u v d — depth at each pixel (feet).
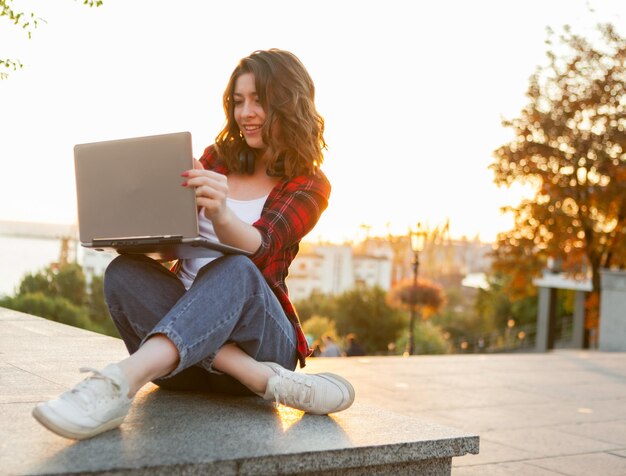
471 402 19.97
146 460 5.49
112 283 7.03
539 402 20.61
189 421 6.74
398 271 231.50
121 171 6.55
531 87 64.23
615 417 18.99
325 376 7.51
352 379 22.84
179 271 7.87
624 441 16.20
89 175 6.68
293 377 7.18
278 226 7.32
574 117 63.57
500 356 31.30
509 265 67.00
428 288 92.48
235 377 7.18
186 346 6.28
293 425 6.91
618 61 62.59
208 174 6.40
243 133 7.93
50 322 15.81
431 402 19.62
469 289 248.52
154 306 6.98
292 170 7.75
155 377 6.28
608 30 62.28
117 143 6.56
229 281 6.61
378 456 6.53
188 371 7.82
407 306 92.63
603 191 63.52
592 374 27.02
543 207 64.23
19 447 5.65
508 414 18.61
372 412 7.90
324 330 139.03
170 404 7.39
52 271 88.48
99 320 89.10
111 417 6.00
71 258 91.09
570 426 17.52
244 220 7.73
